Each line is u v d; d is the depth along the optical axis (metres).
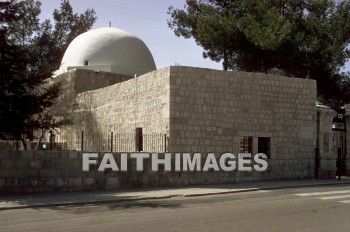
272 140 19.38
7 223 9.20
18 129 14.61
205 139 17.67
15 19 15.24
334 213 10.34
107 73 27.91
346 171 22.64
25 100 14.60
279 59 27.62
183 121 17.28
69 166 14.94
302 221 9.23
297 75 28.47
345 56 30.08
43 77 15.87
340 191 15.28
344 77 30.66
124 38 30.84
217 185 17.09
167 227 8.49
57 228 8.51
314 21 27.12
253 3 29.72
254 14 29.11
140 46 31.30
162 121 17.58
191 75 17.62
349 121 22.72
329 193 14.65
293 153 19.94
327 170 20.84
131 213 10.41
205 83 17.89
